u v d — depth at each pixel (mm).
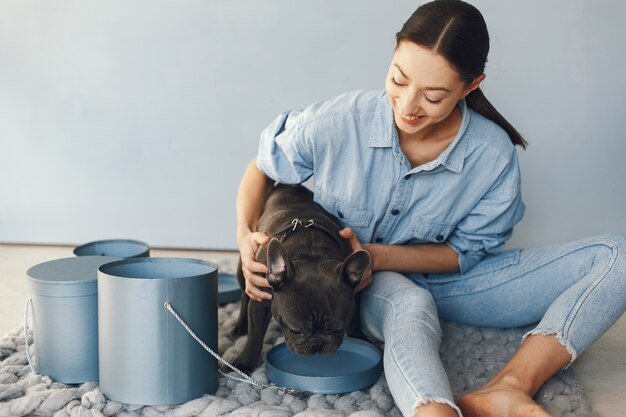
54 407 1704
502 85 3309
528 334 1831
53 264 2004
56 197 3545
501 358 2131
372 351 2027
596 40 3248
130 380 1713
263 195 2359
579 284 1922
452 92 1757
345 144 2098
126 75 3426
